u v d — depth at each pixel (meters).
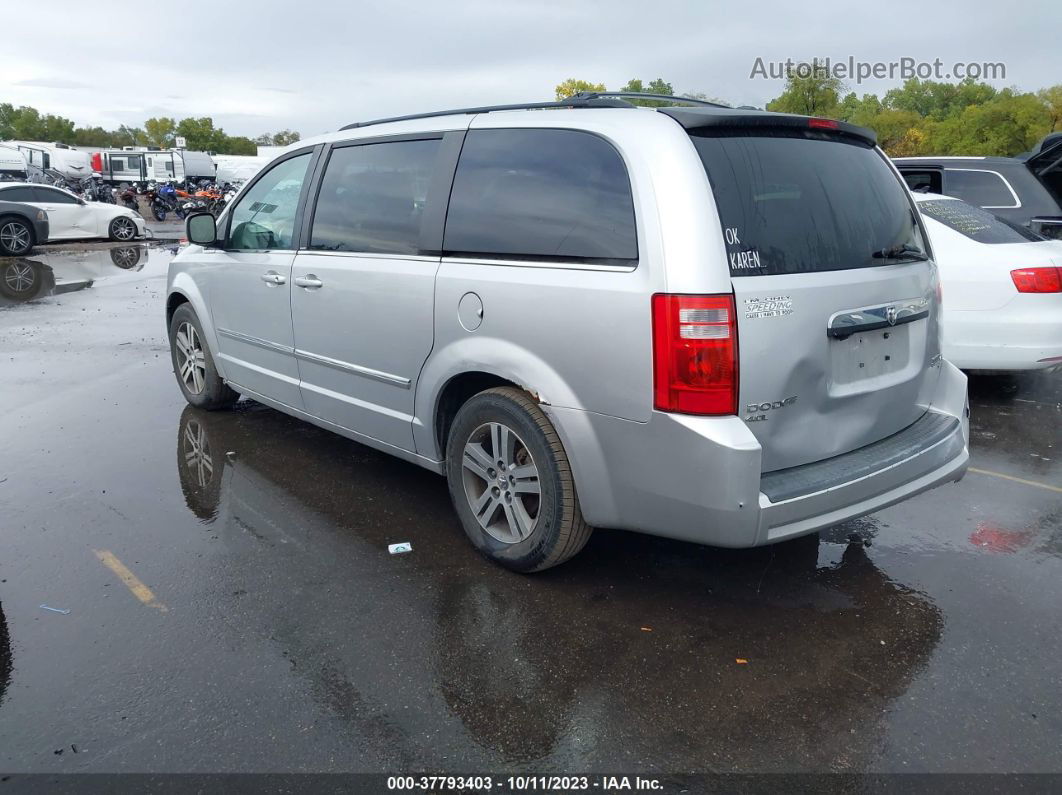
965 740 2.63
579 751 2.57
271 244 4.88
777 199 3.14
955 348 6.14
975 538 4.09
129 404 6.21
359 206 4.25
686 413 2.90
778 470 3.12
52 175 41.75
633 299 2.97
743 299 2.90
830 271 3.18
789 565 3.79
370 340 4.10
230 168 52.03
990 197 8.29
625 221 3.07
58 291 12.38
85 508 4.30
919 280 3.61
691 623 3.30
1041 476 4.96
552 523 3.39
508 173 3.53
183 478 4.73
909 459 3.38
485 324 3.48
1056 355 5.93
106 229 20.78
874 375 3.43
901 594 3.54
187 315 5.82
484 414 3.57
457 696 2.82
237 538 3.99
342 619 3.29
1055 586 3.61
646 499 3.10
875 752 2.58
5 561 3.72
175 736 2.61
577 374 3.17
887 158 3.85
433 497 4.52
